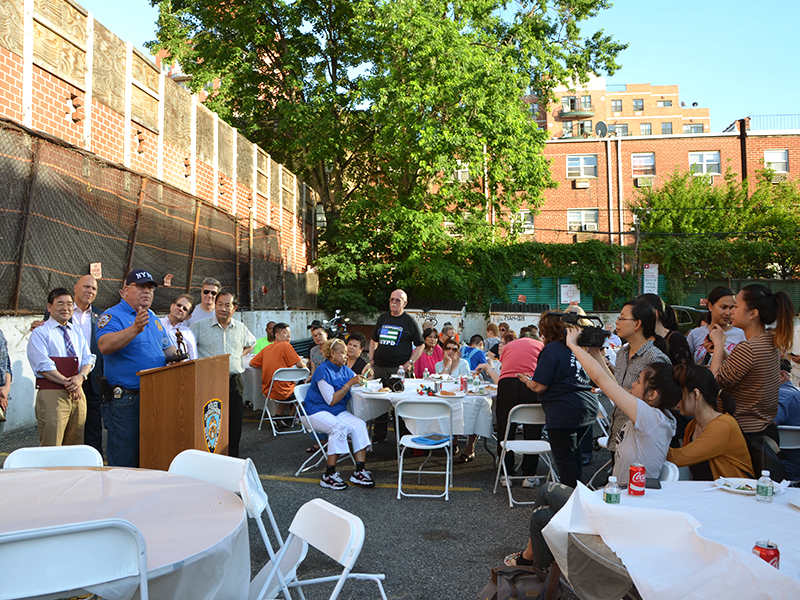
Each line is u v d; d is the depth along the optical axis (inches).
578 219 1237.1
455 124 766.5
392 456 296.0
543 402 194.5
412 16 756.0
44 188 304.2
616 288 959.0
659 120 2294.5
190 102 529.0
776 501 108.7
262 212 721.6
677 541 87.4
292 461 275.9
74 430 214.5
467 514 204.5
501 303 932.6
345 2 866.1
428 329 365.7
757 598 71.1
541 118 2071.9
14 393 287.6
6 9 308.3
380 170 914.1
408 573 155.3
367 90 797.2
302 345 557.9
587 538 94.3
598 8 901.2
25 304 292.7
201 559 77.0
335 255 886.4
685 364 149.3
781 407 197.3
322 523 96.7
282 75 911.7
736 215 1005.2
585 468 263.7
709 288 957.8
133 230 387.5
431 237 852.6
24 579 64.2
